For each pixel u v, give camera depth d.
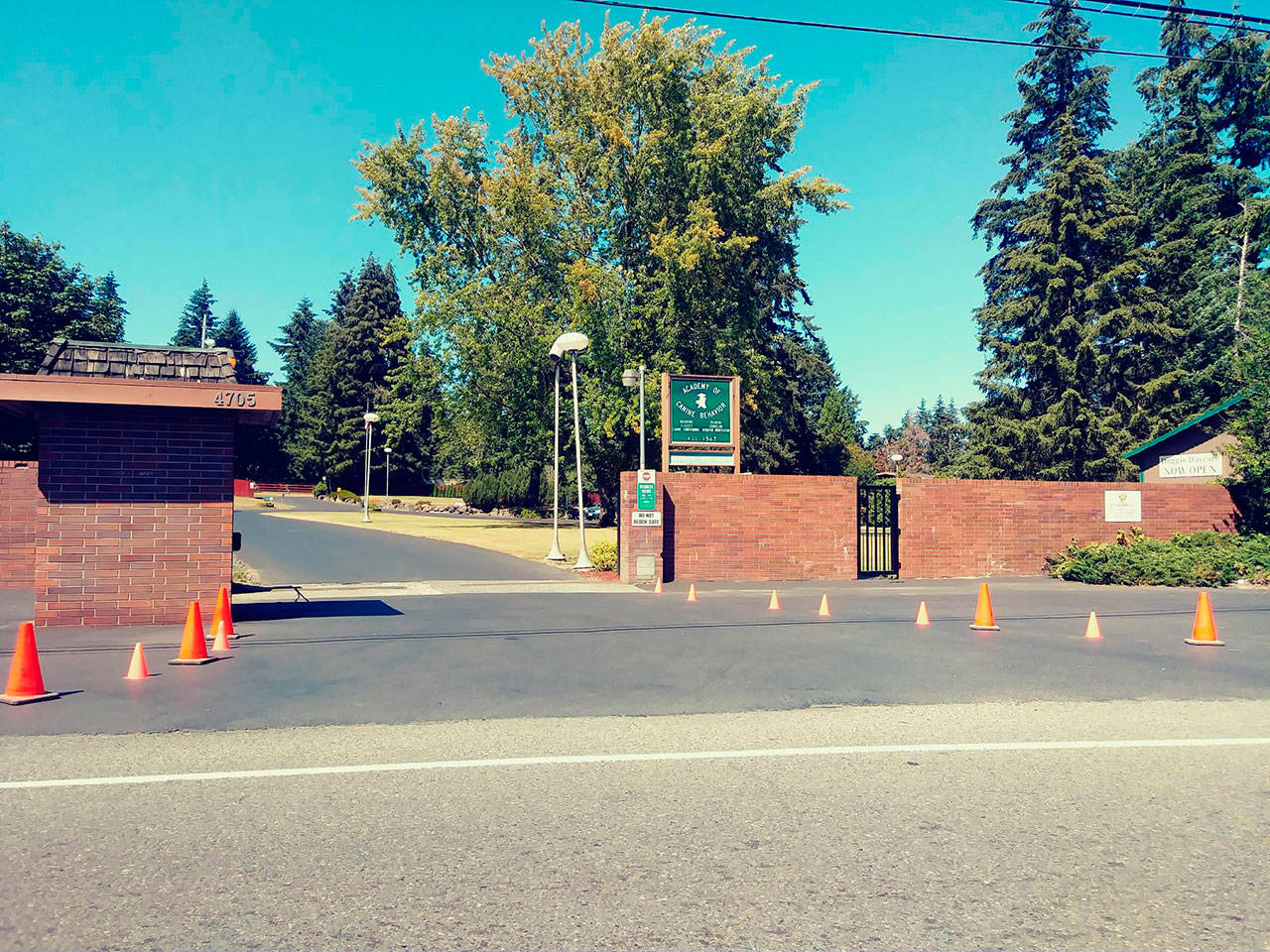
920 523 21.67
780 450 53.28
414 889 4.18
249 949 3.62
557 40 38.97
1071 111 47.88
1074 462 43.31
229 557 13.05
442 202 38.22
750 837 4.82
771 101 39.16
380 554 25.88
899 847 4.69
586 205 38.94
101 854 4.60
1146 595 17.62
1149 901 4.06
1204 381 41.28
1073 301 44.56
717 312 38.94
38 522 12.37
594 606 15.44
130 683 8.91
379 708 7.94
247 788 5.68
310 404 87.62
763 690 8.71
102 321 46.59
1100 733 7.10
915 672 9.60
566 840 4.78
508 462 49.62
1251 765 6.21
